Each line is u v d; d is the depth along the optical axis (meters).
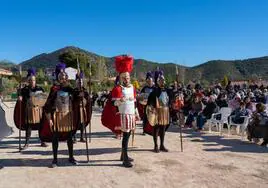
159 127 9.52
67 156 9.09
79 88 8.41
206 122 14.41
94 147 10.34
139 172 7.53
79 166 8.08
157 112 9.38
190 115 15.08
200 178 7.07
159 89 9.45
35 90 9.98
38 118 9.95
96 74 48.69
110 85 43.62
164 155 9.10
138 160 8.55
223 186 6.57
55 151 8.05
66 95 8.07
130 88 8.19
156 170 7.67
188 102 15.94
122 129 8.02
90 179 7.08
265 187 6.51
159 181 6.90
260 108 10.95
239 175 7.26
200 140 11.49
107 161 8.53
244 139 11.76
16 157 9.03
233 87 22.27
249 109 13.03
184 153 9.35
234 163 8.24
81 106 8.19
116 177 7.19
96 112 25.84
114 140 11.67
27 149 10.07
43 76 38.09
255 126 10.79
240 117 12.53
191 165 8.06
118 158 8.84
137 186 6.62
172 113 10.04
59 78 8.14
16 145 10.76
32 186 6.69
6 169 7.86
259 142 11.12
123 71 8.21
